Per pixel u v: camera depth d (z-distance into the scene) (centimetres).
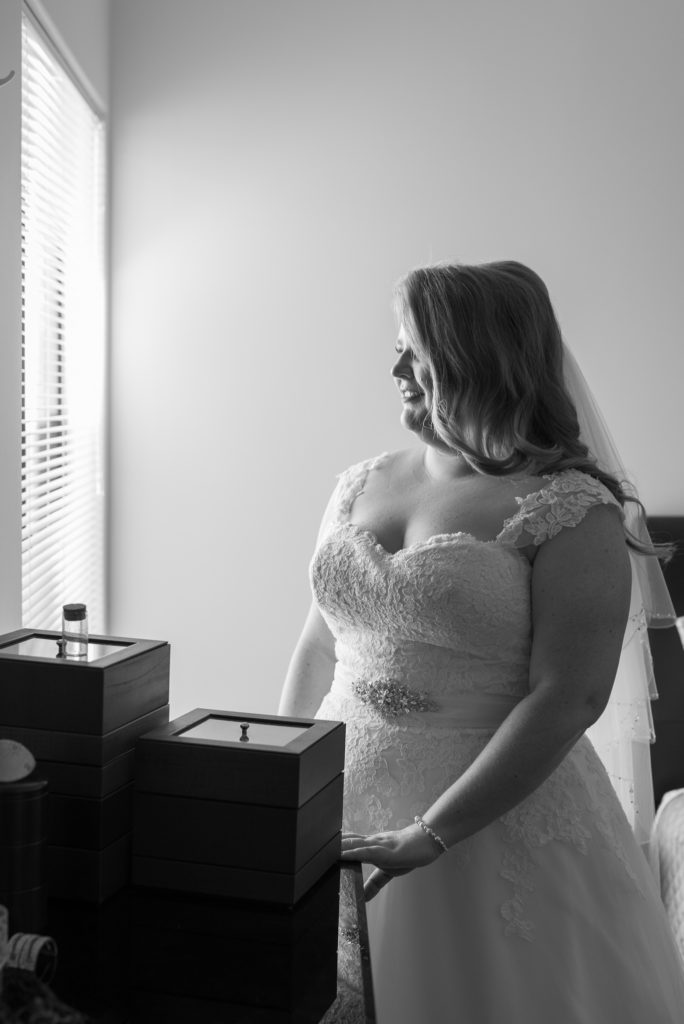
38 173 234
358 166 303
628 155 296
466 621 149
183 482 314
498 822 153
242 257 307
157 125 305
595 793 161
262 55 302
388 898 153
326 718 167
